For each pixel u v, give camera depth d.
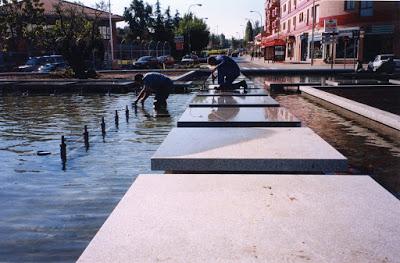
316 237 2.53
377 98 13.65
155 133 8.74
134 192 3.37
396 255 2.31
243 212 2.92
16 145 7.80
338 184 3.57
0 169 6.18
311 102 14.36
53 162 6.54
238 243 2.45
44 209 4.60
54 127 9.72
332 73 28.44
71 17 24.56
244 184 3.57
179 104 13.49
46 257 3.53
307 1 48.59
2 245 3.75
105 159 6.68
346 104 11.56
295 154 4.61
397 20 38.66
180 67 43.09
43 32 24.61
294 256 2.30
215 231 2.62
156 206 3.06
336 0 41.03
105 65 37.50
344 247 2.40
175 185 3.55
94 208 4.62
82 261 2.27
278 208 3.00
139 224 2.73
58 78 24.67
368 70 28.47
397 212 2.92
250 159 4.45
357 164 6.23
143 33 71.38
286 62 53.56
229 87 12.64
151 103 13.88
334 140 7.92
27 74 28.00
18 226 4.15
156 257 2.30
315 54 46.19
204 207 3.03
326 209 2.98
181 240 2.50
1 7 34.12
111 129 9.29
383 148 7.21
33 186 5.39
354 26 40.19
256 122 6.82
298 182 3.63
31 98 16.86
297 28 54.84
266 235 2.56
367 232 2.60
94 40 24.81
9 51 39.06
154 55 61.03
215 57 12.78
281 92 18.31
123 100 15.37
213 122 6.84
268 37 75.94
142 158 6.73
